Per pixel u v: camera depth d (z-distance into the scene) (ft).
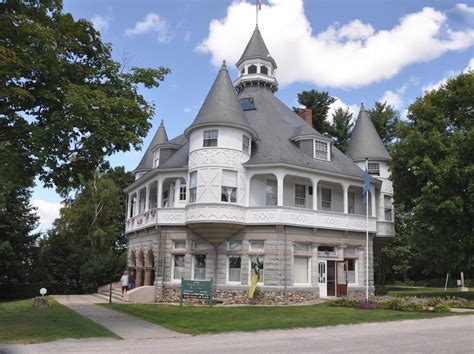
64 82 57.31
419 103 102.12
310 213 96.12
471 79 96.32
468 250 93.25
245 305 86.12
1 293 139.74
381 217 115.24
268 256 91.45
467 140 90.38
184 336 46.47
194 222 91.35
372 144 119.85
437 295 108.99
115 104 56.95
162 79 67.21
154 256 100.94
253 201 97.09
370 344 41.01
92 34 63.98
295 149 103.91
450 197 89.56
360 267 104.12
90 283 143.54
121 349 38.45
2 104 55.06
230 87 99.55
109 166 65.98
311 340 43.50
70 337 45.14
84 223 173.17
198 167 94.07
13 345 40.65
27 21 53.52
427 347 39.37
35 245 151.43
